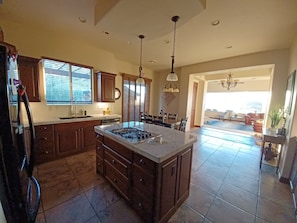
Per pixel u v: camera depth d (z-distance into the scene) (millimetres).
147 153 1390
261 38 2893
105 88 3900
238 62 4047
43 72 3025
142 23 1940
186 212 1718
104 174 2248
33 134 1124
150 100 6422
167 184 1502
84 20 2514
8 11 2264
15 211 830
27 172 1127
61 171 2541
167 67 5832
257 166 2955
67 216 1609
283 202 1928
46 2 2027
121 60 5031
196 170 2734
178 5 1535
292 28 2457
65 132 3039
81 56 3557
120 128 2361
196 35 2826
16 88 1059
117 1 1512
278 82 3428
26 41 2768
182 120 3672
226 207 1815
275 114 3182
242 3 1871
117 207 1759
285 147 2504
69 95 3498
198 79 6664
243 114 9344
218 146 4141
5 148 772
